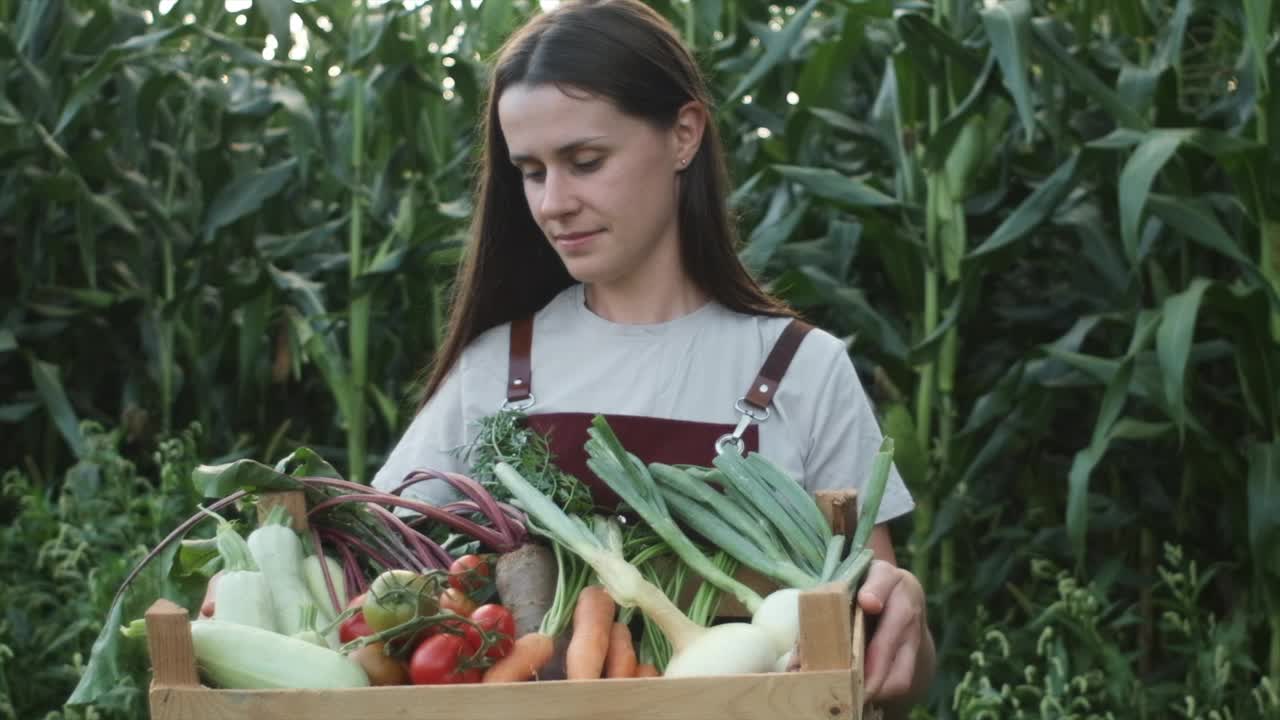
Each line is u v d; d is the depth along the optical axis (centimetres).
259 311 461
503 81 175
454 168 479
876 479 169
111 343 499
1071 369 372
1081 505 332
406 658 145
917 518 374
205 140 494
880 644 157
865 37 422
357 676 139
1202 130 326
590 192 172
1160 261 404
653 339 189
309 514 169
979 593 378
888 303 448
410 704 133
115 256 496
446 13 477
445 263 343
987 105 386
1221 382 407
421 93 459
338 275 512
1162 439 392
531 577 160
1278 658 340
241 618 148
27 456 473
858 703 136
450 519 165
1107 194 396
